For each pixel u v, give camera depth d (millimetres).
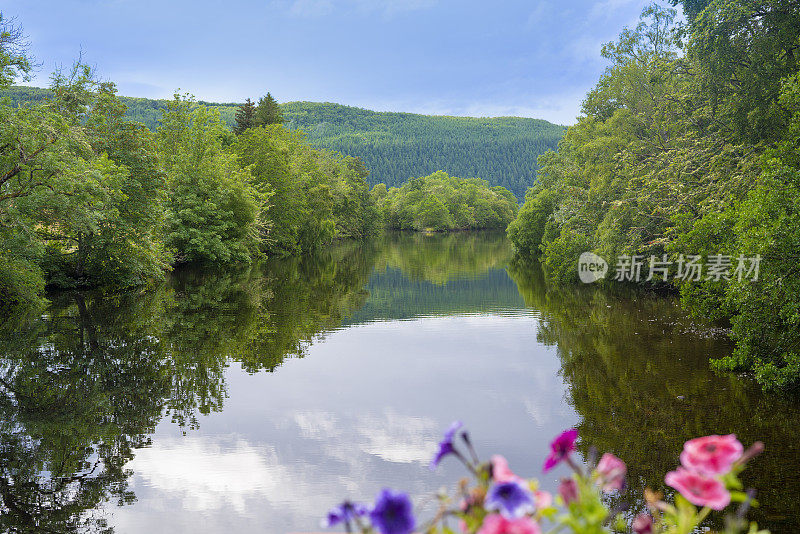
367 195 85688
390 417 10445
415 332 18500
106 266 27719
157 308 21969
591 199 29266
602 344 15930
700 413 10164
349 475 8102
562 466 8188
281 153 51812
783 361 11711
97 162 23422
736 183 17641
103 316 20125
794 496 7004
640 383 12125
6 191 19453
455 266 42781
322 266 42156
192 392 11938
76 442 9258
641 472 7879
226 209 40094
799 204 11266
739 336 12359
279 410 10836
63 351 15141
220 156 40844
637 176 25812
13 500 7340
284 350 15828
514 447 8977
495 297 26547
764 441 8820
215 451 8930
